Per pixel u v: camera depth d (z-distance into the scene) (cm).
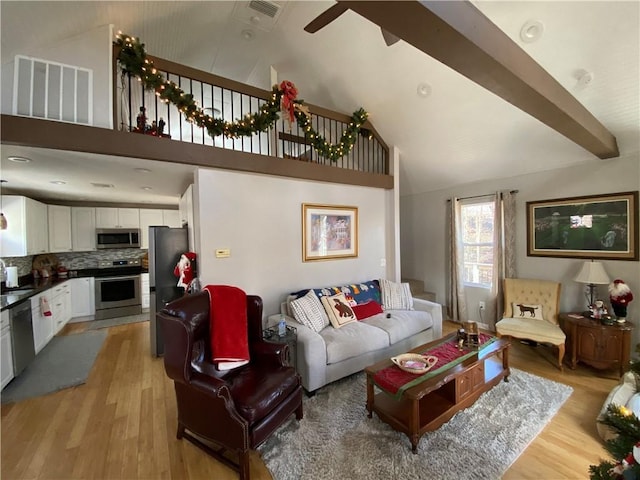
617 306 303
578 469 181
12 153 244
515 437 209
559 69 256
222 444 181
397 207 457
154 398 265
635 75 239
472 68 155
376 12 112
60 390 280
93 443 207
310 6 302
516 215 405
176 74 287
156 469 184
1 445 205
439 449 198
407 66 321
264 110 314
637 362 154
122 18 260
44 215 470
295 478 176
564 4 217
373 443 204
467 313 467
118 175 331
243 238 333
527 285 373
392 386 206
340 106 427
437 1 115
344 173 406
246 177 334
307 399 261
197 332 216
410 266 555
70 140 233
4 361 284
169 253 365
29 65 232
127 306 534
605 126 288
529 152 359
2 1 179
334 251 412
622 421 109
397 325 334
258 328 246
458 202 467
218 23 327
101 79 252
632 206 310
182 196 455
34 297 356
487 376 272
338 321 326
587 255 342
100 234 540
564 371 309
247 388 197
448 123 365
